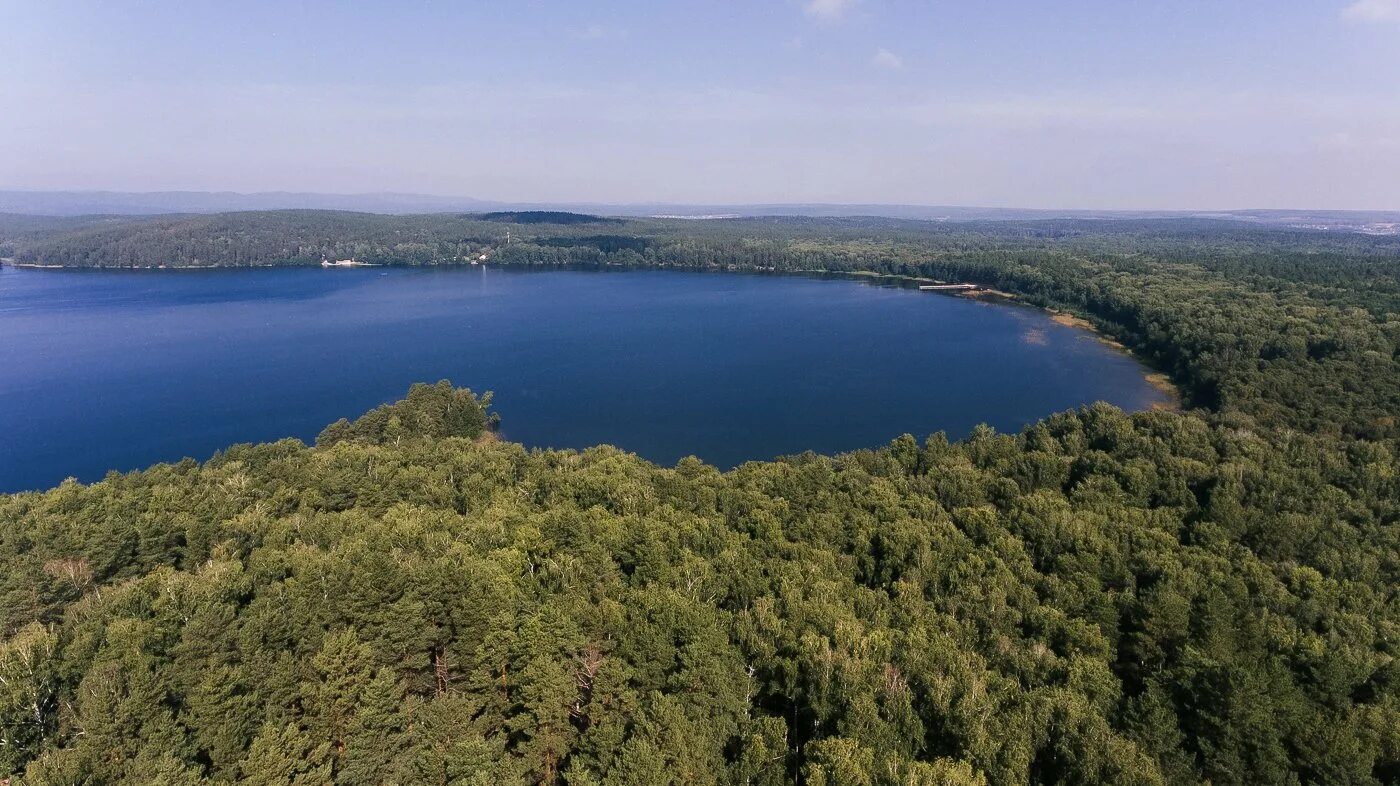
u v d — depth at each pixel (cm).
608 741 4734
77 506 8919
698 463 11262
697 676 5150
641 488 9525
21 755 4588
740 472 10762
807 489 9944
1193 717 5281
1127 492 9962
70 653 5300
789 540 8475
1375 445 11375
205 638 5212
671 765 4409
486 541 7688
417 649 5575
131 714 4516
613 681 5166
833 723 5297
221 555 7644
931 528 8312
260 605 5741
